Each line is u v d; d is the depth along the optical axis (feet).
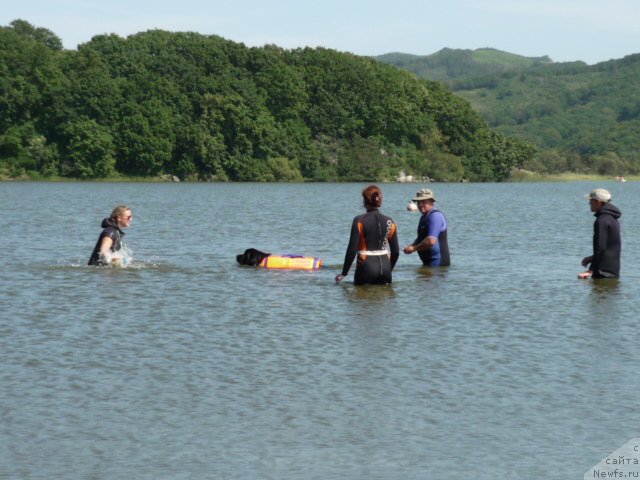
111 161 638.94
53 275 89.25
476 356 55.57
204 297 76.69
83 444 39.91
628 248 128.98
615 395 47.50
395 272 95.35
